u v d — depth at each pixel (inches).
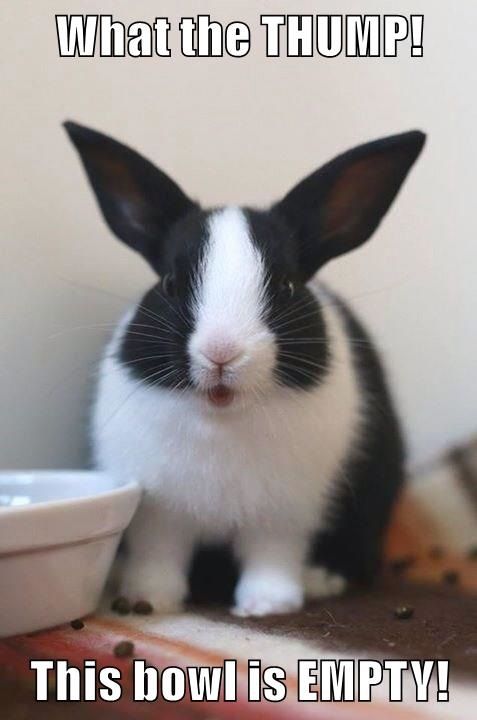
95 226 24.2
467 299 28.9
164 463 19.6
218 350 18.0
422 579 22.9
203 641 17.7
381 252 27.8
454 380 28.9
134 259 25.0
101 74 24.2
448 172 28.5
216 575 21.9
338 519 21.1
